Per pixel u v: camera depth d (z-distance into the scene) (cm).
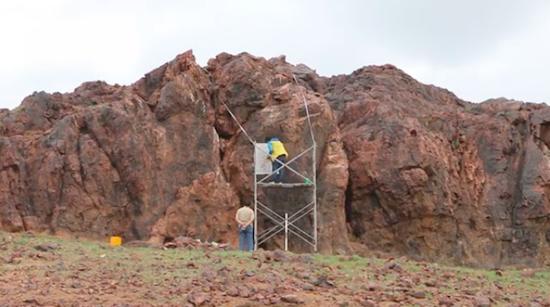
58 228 2233
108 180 2300
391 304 1330
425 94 3095
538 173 2728
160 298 1303
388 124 2606
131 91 2520
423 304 1341
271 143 2372
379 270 1622
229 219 2361
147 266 1555
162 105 2392
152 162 2330
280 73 2664
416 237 2553
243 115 2498
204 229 2322
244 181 2409
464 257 2583
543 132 2841
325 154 2473
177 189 2338
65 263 1564
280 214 2389
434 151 2584
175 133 2383
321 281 1438
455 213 2631
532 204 2694
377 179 2525
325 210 2416
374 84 2981
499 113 2930
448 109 2939
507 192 2741
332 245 2392
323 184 2434
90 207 2272
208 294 1320
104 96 2578
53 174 2286
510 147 2812
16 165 2305
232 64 2562
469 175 2714
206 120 2434
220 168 2441
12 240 1831
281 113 2467
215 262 1603
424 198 2534
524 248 2684
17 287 1345
